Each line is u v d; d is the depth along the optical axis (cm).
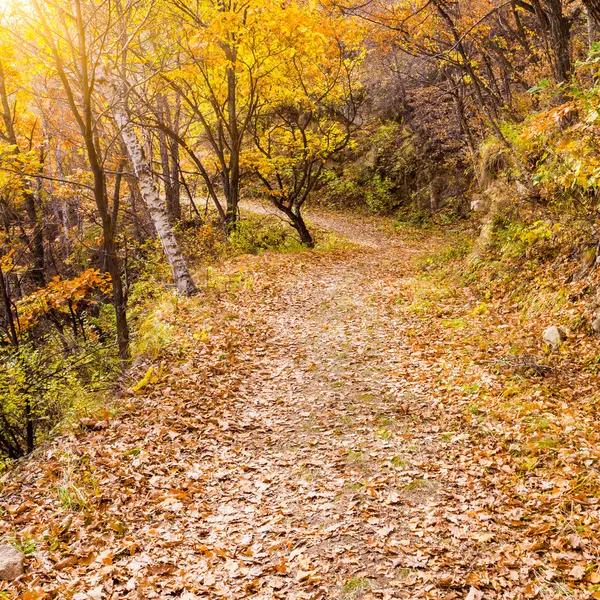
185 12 1527
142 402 758
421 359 873
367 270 1659
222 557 460
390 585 414
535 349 798
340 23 1712
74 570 439
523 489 499
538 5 1116
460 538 454
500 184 1310
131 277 1750
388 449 618
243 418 733
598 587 372
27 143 1745
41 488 561
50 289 943
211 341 971
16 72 1268
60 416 895
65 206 2195
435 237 2617
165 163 2178
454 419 659
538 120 693
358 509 515
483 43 1708
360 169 3466
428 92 2809
